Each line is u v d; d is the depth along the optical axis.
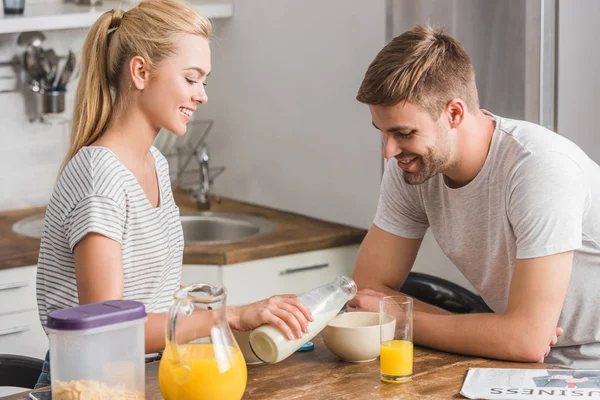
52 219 1.93
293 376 1.82
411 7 2.91
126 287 1.97
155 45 1.92
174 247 2.14
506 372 1.80
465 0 2.75
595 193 2.03
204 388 1.57
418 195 2.23
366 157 3.30
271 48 3.67
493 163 2.04
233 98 3.93
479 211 2.10
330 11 3.36
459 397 1.68
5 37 3.64
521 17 2.62
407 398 1.68
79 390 1.47
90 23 3.53
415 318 2.00
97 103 1.98
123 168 1.93
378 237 2.32
